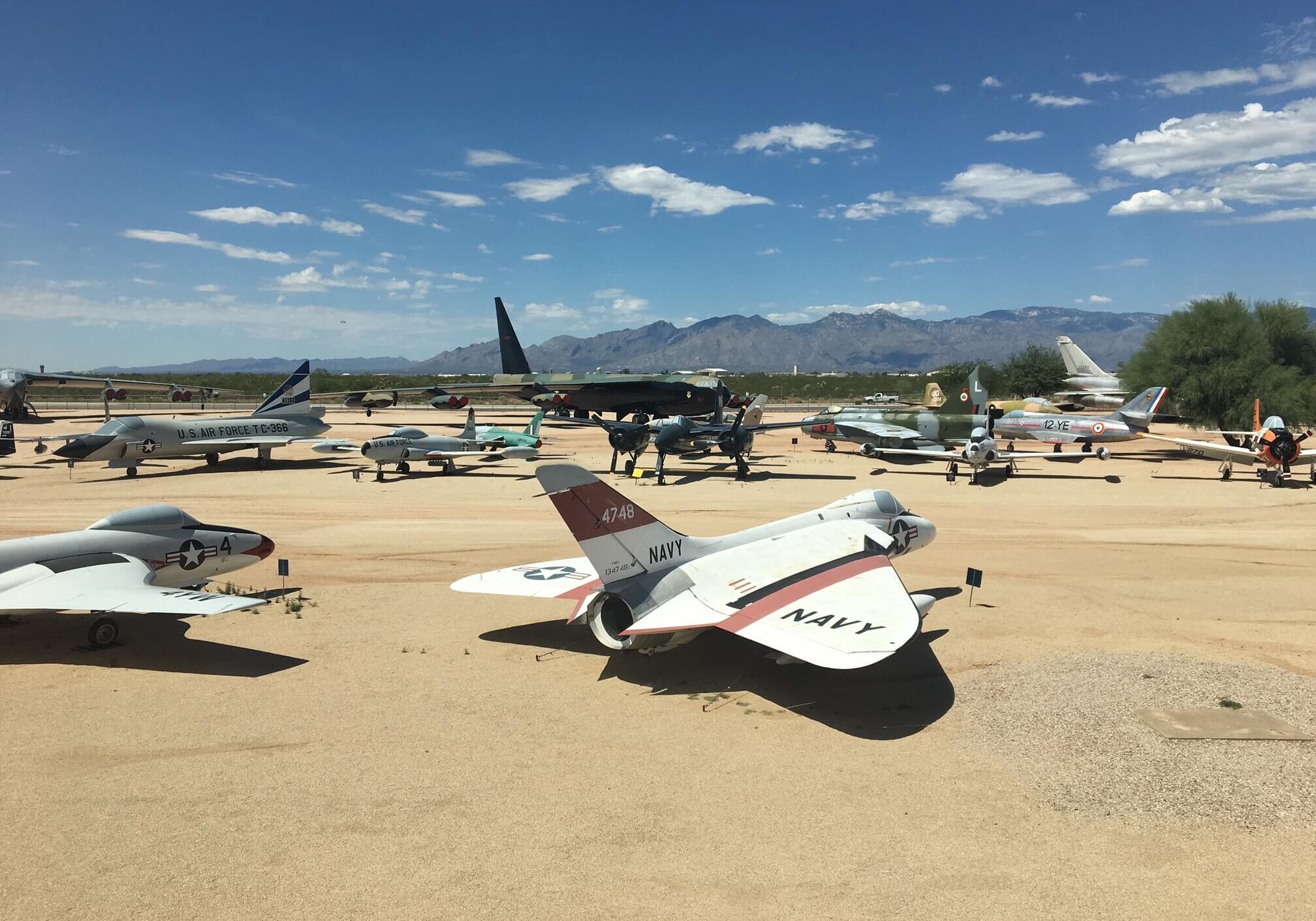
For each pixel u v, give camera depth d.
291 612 16.30
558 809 8.47
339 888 7.06
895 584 12.55
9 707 11.24
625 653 13.79
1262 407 49.03
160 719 10.85
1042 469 42.38
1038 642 14.31
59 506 29.77
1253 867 7.32
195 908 6.77
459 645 14.23
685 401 67.94
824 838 7.86
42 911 6.71
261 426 42.62
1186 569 20.39
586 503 12.21
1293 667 12.87
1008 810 8.38
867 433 47.31
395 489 35.00
